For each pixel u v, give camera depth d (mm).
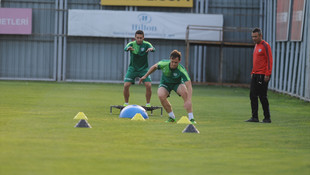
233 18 89188
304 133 26484
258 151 19969
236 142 22266
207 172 15516
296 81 61250
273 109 43750
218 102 50438
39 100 44969
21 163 15820
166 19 87438
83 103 43562
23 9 87250
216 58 90312
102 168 15539
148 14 87688
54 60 89375
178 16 87250
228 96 61344
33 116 30797
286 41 67688
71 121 28422
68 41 89812
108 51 90250
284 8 68375
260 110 42781
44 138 21297
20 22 87312
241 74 90125
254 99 32281
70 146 19469
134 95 57156
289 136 25031
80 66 90062
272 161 17719
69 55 90000
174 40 89812
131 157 17594
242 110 41594
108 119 30625
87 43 90000
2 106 37656
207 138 23219
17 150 18078
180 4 88688
